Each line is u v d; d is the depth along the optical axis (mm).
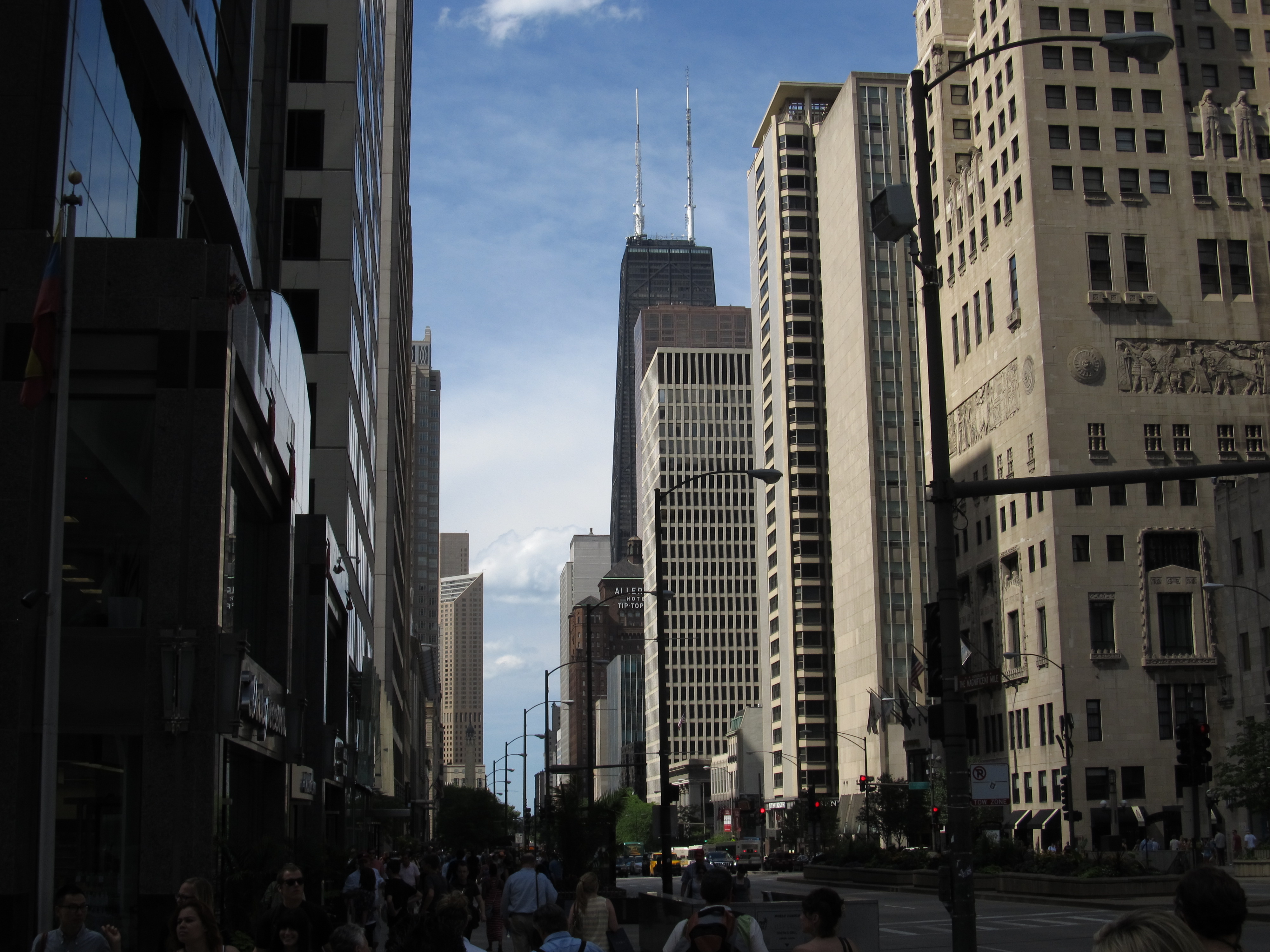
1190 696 95750
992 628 109250
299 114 69375
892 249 165500
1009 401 106125
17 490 24797
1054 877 50531
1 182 25578
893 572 158000
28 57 26016
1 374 25016
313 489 64125
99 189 28562
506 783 165750
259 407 31781
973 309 114500
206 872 24609
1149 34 18734
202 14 35656
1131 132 104625
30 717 24078
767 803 195000
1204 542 97812
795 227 191000
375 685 85062
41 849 19406
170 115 33594
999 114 109562
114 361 26031
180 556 25484
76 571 25234
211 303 26375
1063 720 69812
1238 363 101438
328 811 58344
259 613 36812
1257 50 107750
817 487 185375
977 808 72438
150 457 25844
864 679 159875
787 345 188625
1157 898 47000
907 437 161875
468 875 33781
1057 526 97688
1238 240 103625
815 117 196125
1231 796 67250
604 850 44906
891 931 37594
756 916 19531
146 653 25016
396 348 116750
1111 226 102688
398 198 119750
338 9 70875
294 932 11102
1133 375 100312
